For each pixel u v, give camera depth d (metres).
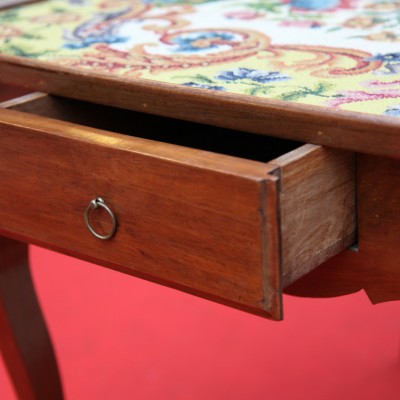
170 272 0.97
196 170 0.89
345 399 1.65
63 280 2.14
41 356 1.46
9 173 1.08
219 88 1.02
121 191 0.97
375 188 0.96
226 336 1.87
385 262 0.98
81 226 1.03
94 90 1.11
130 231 0.98
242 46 1.21
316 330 1.87
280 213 0.86
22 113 1.08
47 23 1.43
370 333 1.84
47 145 1.02
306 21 1.33
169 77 1.08
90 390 1.73
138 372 1.78
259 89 1.01
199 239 0.92
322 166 0.93
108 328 1.93
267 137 1.20
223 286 0.92
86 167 0.99
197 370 1.77
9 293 1.40
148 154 0.93
